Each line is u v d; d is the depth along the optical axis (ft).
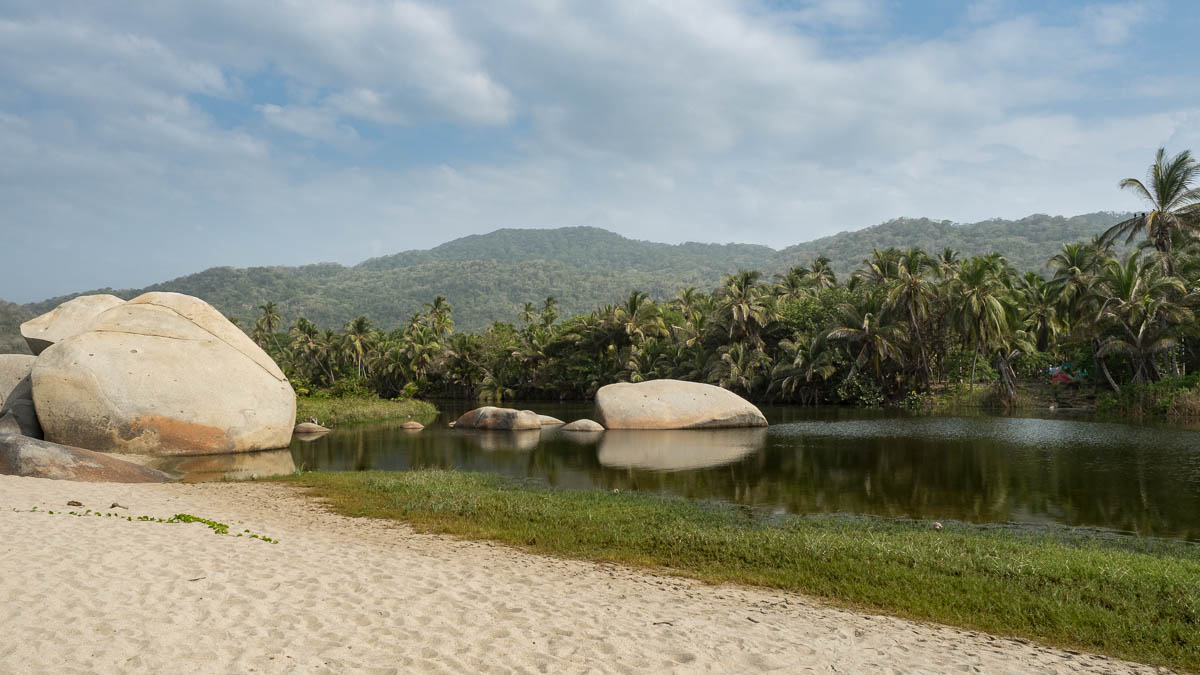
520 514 43.91
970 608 26.84
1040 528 42.19
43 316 84.74
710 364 190.90
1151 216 131.44
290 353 328.08
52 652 17.51
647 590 28.58
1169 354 137.90
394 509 45.93
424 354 278.67
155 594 22.63
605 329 233.76
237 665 17.57
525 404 221.25
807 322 186.39
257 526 39.29
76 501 40.40
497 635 21.33
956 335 165.17
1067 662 21.99
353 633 20.59
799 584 30.04
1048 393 159.22
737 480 61.00
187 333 79.25
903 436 95.04
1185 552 35.91
